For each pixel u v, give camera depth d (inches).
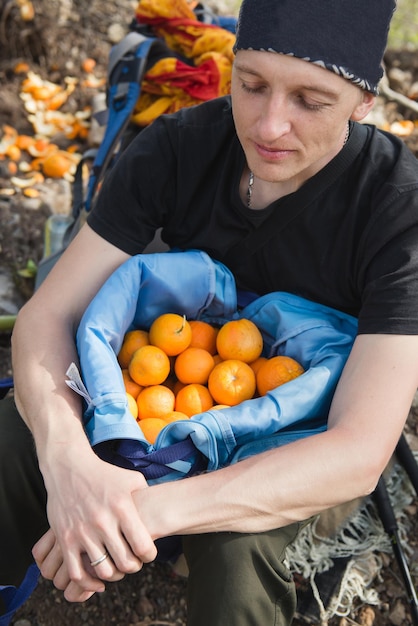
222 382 63.7
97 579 56.0
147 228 68.7
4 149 130.0
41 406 59.5
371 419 56.4
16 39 142.5
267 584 58.2
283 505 55.1
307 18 49.9
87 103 141.9
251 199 64.4
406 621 77.4
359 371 58.6
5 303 106.9
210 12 107.0
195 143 65.2
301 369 64.6
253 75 52.8
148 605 78.5
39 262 107.3
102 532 53.9
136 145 67.2
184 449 57.5
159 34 101.4
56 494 55.9
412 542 82.7
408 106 140.4
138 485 55.4
